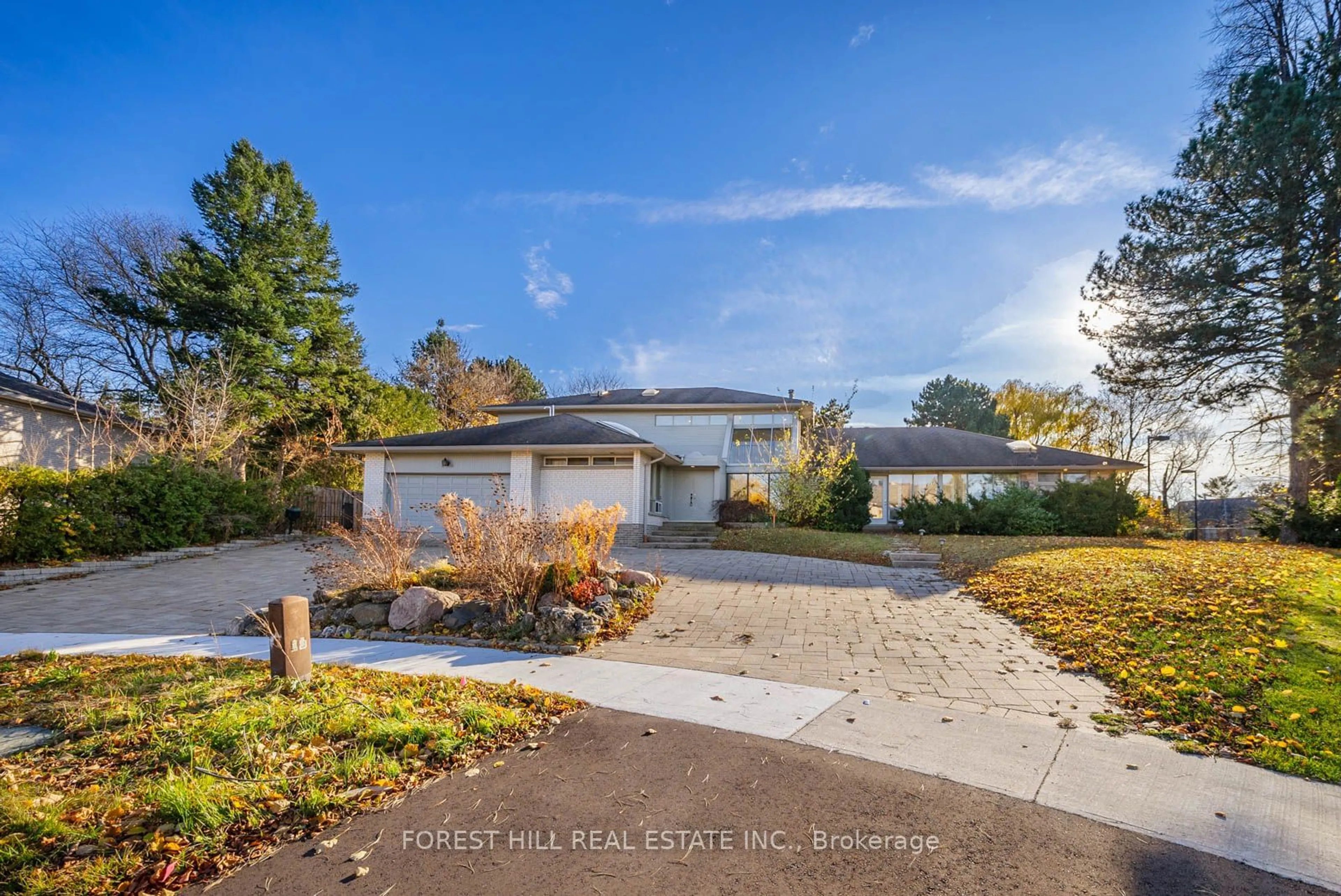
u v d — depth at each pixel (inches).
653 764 165.5
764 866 120.0
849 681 241.8
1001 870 118.7
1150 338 757.3
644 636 312.8
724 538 703.7
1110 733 189.6
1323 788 154.1
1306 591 336.8
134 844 126.6
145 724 183.3
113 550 565.3
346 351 1195.9
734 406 940.6
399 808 142.9
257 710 189.2
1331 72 653.3
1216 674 227.8
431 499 757.3
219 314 1017.5
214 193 1058.7
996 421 1635.1
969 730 191.0
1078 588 377.4
